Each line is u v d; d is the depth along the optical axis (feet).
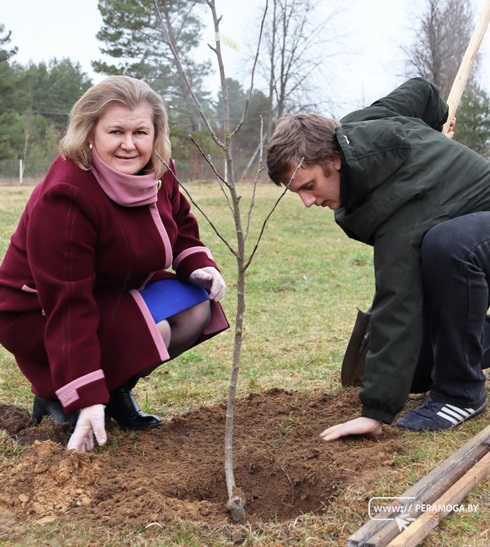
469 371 9.82
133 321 9.55
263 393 12.38
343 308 22.08
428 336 10.60
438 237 9.37
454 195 9.80
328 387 12.80
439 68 104.94
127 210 9.27
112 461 9.00
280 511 8.50
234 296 24.49
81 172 8.95
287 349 16.30
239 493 7.98
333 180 9.47
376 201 9.53
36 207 8.82
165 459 9.52
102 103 8.70
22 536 7.31
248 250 37.55
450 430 9.79
